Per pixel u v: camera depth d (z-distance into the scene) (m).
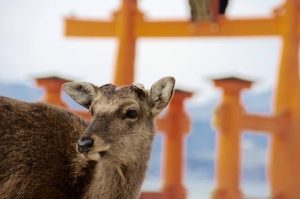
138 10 16.16
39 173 8.40
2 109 8.54
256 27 15.67
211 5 15.38
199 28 15.86
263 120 15.20
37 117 8.67
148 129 8.48
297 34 15.41
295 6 15.34
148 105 8.55
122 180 8.26
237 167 15.03
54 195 8.43
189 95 15.54
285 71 15.35
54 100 15.30
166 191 15.30
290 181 15.09
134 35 16.12
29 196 8.31
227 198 14.89
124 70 15.97
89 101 8.73
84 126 8.91
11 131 8.45
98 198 8.22
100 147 7.91
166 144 15.51
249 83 15.09
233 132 14.98
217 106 15.12
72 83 8.80
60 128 8.73
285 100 15.29
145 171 8.49
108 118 8.16
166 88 8.62
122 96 8.34
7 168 8.32
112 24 16.47
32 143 8.48
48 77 15.23
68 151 8.62
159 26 16.09
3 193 8.28
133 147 8.27
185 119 15.51
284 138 15.20
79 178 8.48
